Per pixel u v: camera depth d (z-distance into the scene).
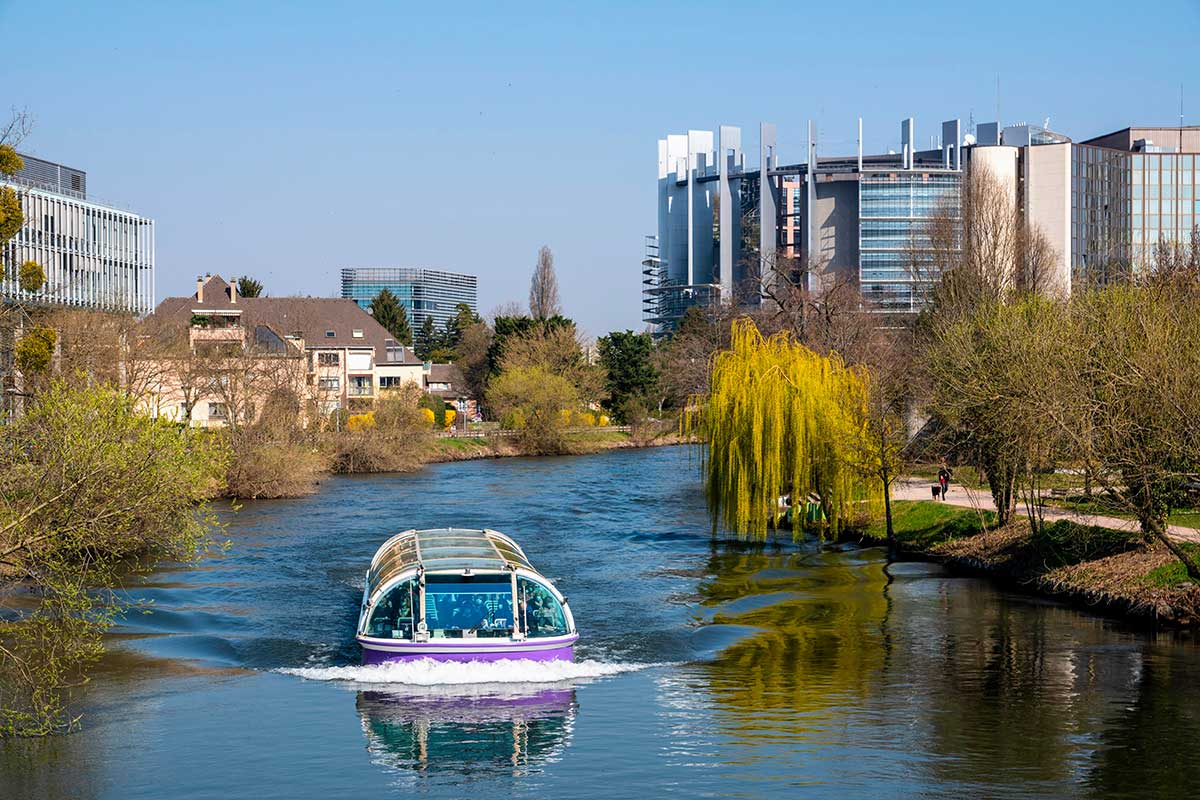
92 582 28.42
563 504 63.31
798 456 45.47
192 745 21.34
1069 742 21.27
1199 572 30.84
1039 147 177.62
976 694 24.64
